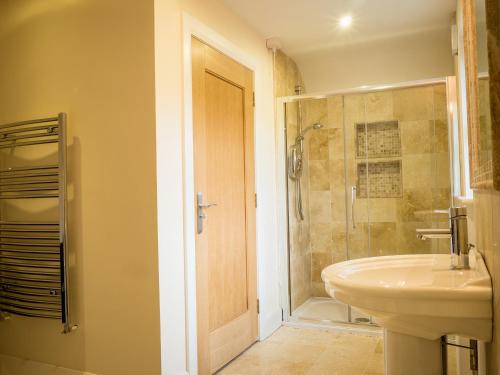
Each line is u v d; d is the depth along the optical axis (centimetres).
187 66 221
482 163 109
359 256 356
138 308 201
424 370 128
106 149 211
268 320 311
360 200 355
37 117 234
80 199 217
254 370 247
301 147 369
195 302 221
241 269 279
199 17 238
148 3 200
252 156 299
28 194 236
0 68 248
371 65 377
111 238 208
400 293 108
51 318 222
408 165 335
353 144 355
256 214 302
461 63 253
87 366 215
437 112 322
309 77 400
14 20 243
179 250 211
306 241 374
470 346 150
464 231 144
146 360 198
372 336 305
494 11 76
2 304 241
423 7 286
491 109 76
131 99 204
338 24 312
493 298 100
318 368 249
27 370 233
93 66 215
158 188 198
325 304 365
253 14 288
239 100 286
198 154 233
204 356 231
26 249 234
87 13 218
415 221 335
